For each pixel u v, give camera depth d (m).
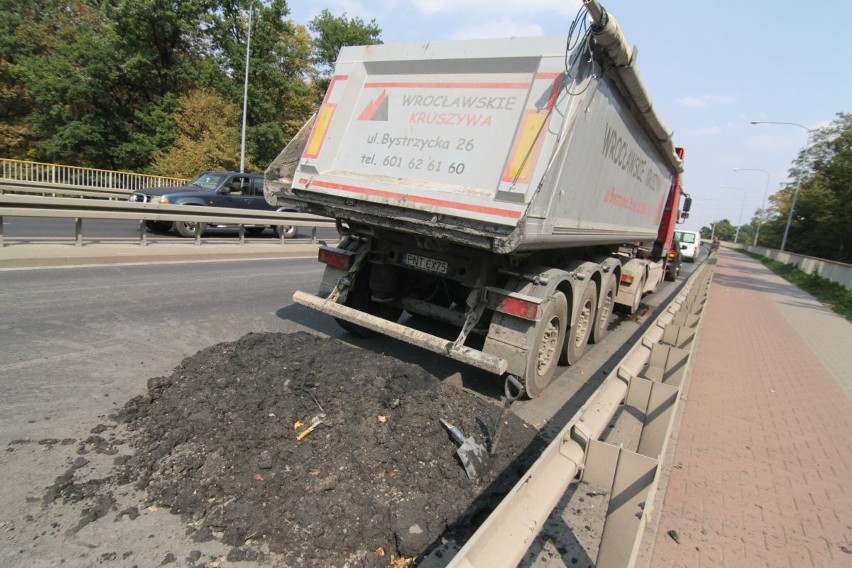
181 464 2.95
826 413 5.64
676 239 17.05
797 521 3.39
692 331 4.66
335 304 5.12
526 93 4.15
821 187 38.66
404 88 4.80
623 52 4.18
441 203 4.24
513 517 1.67
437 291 5.93
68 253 8.38
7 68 29.95
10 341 4.74
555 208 4.32
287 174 5.30
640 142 6.59
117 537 2.45
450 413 3.65
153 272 8.43
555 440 2.02
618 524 1.97
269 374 3.79
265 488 2.77
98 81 28.72
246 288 8.03
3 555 2.26
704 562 2.88
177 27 29.94
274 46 32.66
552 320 4.89
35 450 3.07
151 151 28.47
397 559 2.54
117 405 3.70
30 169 19.02
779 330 10.99
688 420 5.00
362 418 3.38
